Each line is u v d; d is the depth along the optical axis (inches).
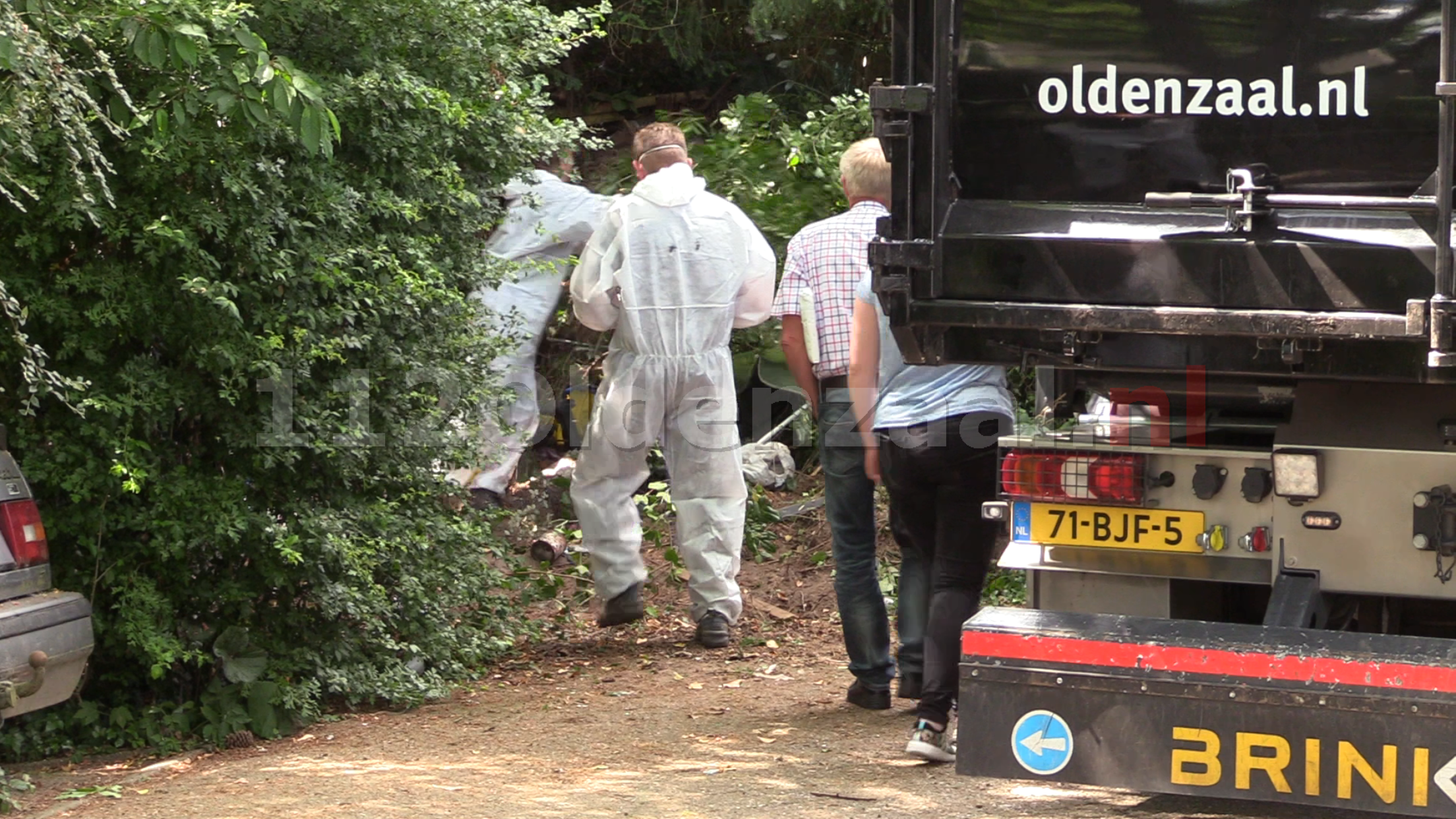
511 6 493.0
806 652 519.8
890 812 340.8
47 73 349.4
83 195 364.2
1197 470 323.0
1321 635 290.8
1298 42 289.1
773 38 918.4
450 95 474.9
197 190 415.8
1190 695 289.4
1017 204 308.8
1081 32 302.7
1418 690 275.0
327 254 433.1
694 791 358.9
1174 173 300.4
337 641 452.8
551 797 354.3
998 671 301.3
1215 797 289.4
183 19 379.6
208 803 352.2
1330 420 319.9
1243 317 290.4
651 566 610.2
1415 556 307.7
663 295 507.5
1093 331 304.3
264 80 381.7
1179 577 326.6
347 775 376.2
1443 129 274.2
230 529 417.7
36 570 371.6
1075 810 342.6
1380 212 283.1
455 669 480.7
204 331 415.8
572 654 521.7
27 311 390.9
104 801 360.8
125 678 430.0
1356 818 336.5
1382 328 281.7
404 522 466.0
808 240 441.1
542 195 608.7
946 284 310.5
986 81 308.5
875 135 312.8
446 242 486.3
